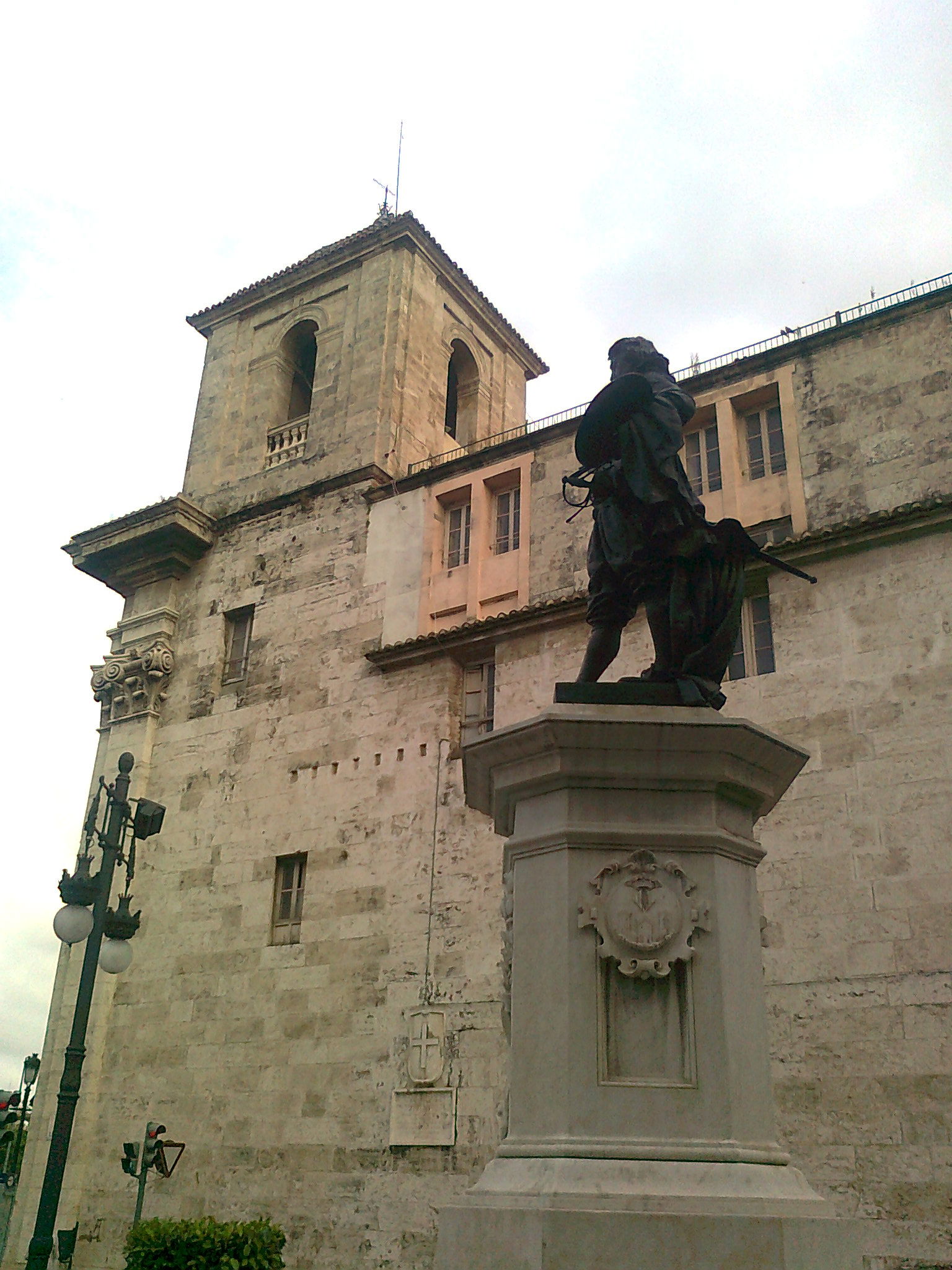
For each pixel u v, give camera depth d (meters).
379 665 22.02
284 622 24.23
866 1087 14.20
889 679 16.20
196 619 25.92
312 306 28.84
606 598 7.77
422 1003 18.53
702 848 6.62
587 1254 5.29
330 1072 19.00
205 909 22.12
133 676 25.81
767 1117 6.23
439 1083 17.69
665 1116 5.93
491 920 18.42
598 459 8.16
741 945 6.52
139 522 26.62
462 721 20.78
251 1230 16.86
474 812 19.47
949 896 14.58
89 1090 21.62
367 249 28.19
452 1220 5.70
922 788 15.34
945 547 16.52
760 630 17.86
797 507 18.31
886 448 17.92
